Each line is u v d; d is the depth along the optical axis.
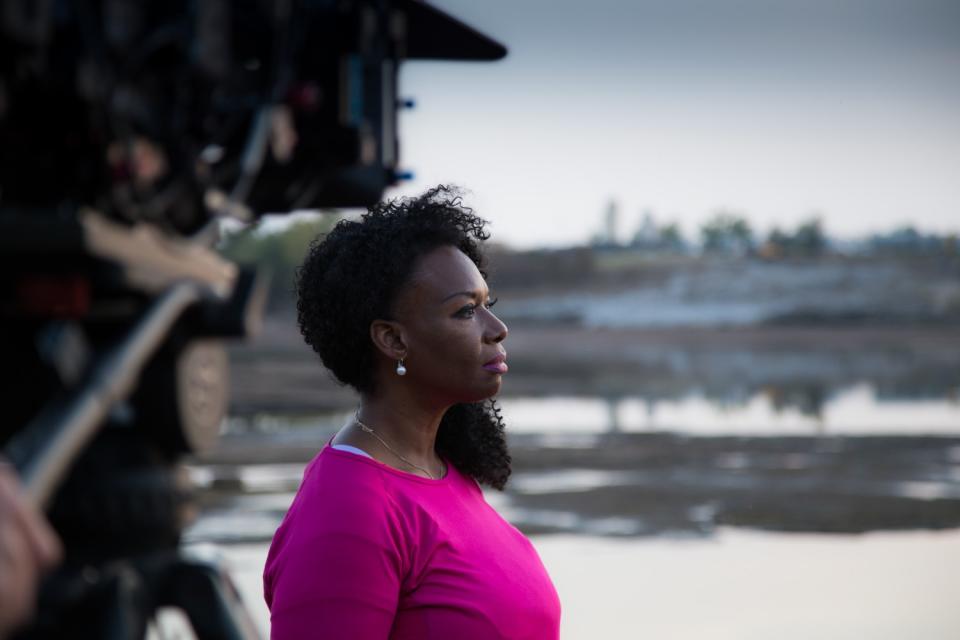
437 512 1.52
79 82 4.11
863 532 11.23
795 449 18.77
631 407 27.36
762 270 78.50
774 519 12.05
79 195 4.44
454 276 1.58
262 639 4.07
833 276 76.31
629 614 7.38
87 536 5.01
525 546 1.66
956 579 8.70
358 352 1.61
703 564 9.35
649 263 83.31
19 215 4.05
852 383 35.47
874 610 7.55
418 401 1.61
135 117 4.60
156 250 4.83
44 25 3.77
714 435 20.83
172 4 4.70
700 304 73.44
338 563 1.40
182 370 5.50
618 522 11.80
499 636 1.50
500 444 1.80
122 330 4.84
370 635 1.40
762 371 40.75
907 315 67.94
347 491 1.46
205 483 14.38
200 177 5.24
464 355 1.57
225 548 9.93
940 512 12.55
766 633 6.89
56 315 4.34
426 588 1.47
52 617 3.56
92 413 4.45
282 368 39.38
